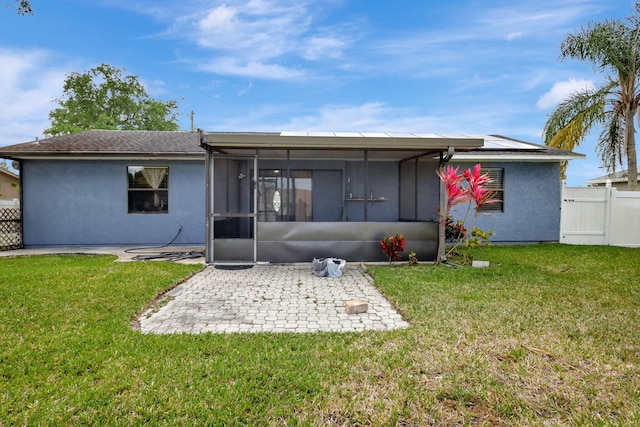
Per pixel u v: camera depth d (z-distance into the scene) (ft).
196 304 14.42
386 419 6.98
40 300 13.89
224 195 23.36
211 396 7.59
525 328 11.30
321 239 23.32
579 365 9.00
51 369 8.68
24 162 30.63
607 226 32.96
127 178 31.30
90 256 26.22
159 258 25.18
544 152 32.30
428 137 21.76
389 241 22.52
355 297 15.53
